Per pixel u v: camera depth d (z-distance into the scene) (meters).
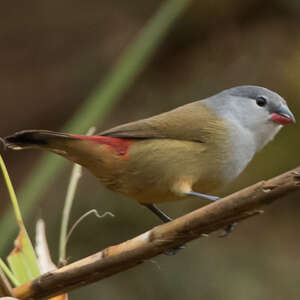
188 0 7.71
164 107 12.96
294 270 11.69
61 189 11.96
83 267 4.93
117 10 13.42
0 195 13.52
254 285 11.28
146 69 12.93
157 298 10.97
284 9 12.75
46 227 11.45
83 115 7.14
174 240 4.74
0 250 6.35
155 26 7.60
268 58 13.05
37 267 5.45
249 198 4.39
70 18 13.55
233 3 12.69
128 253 4.85
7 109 13.73
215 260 11.45
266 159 11.83
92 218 11.50
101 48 13.55
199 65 13.18
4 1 13.36
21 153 13.81
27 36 13.63
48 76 13.77
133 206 11.45
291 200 12.67
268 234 12.47
